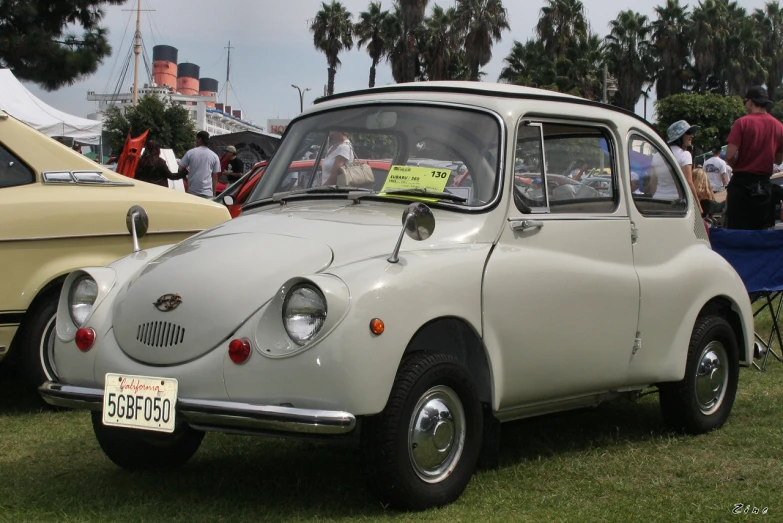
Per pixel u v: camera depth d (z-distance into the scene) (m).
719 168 16.16
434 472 3.78
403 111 4.59
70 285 4.11
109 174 6.06
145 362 3.69
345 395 3.38
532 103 4.50
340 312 3.40
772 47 66.75
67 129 17.53
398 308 3.54
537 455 4.71
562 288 4.30
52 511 3.80
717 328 5.23
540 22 49.47
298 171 4.81
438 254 3.87
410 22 47.97
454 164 4.32
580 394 4.57
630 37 55.03
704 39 55.84
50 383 3.95
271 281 3.67
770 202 8.23
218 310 3.61
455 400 3.82
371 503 3.85
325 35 51.12
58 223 5.65
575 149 4.68
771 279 6.96
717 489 4.14
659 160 5.21
